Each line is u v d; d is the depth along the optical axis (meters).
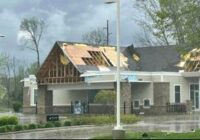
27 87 72.00
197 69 64.50
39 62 100.56
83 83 61.91
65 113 65.25
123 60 70.38
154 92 61.62
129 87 58.81
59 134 32.03
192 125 41.00
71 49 64.75
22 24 100.38
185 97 64.31
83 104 63.31
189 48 30.52
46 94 67.12
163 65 69.12
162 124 42.38
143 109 62.19
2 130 34.00
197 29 29.86
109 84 59.00
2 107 95.31
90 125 40.97
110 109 59.81
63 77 64.19
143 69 70.69
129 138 22.95
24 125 36.03
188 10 29.81
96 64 65.25
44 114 65.25
